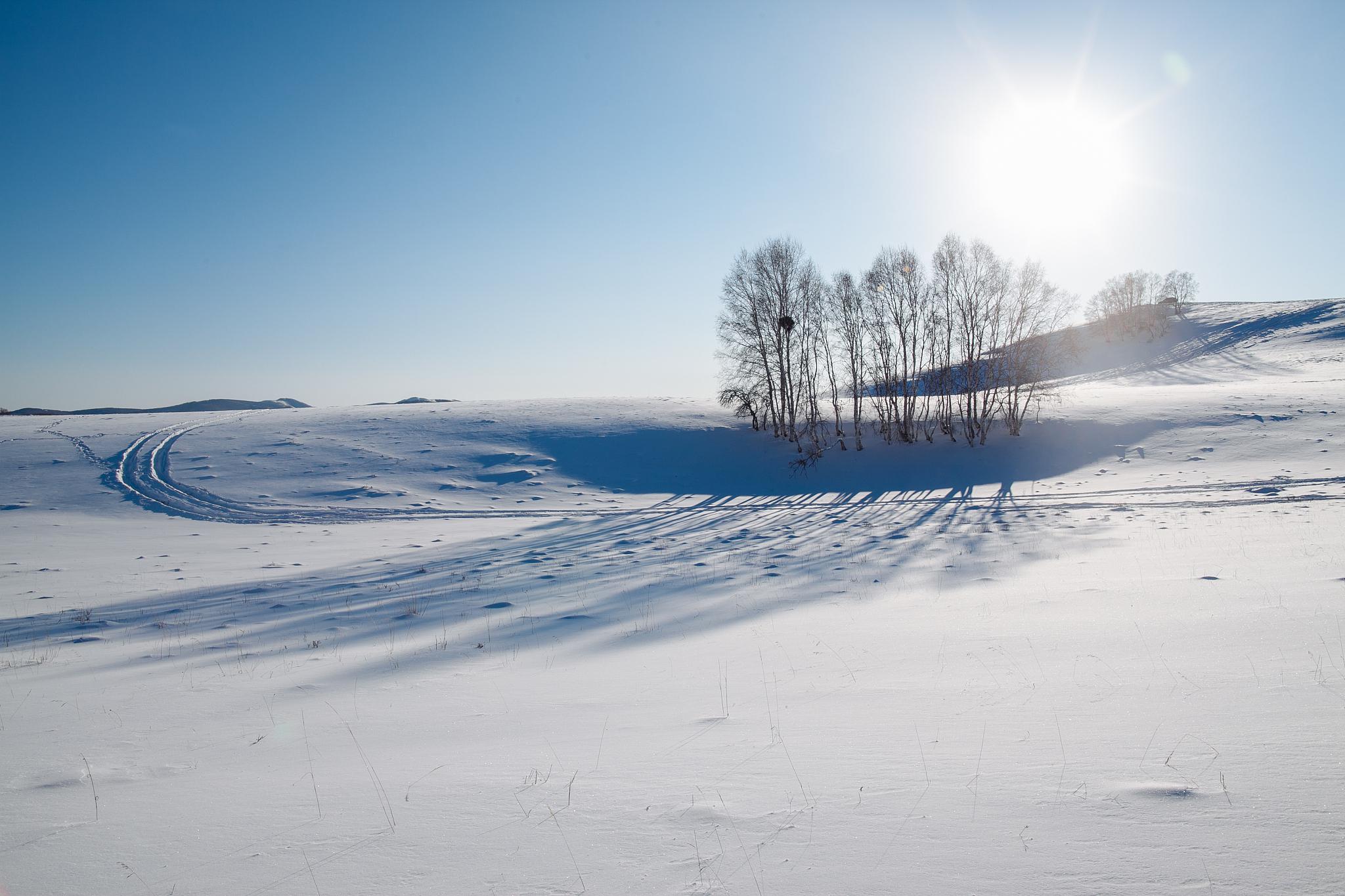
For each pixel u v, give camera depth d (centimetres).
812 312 4328
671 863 301
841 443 4300
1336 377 6512
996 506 2744
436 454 4303
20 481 3625
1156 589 952
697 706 558
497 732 520
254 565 2003
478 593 1381
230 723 586
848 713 509
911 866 289
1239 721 432
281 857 324
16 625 1235
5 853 338
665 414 5228
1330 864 273
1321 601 784
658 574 1502
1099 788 352
